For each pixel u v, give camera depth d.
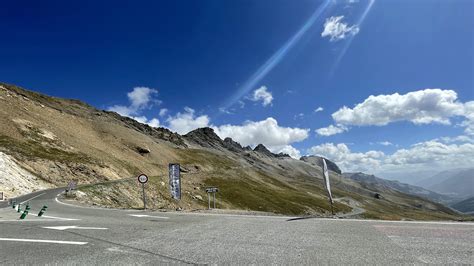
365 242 10.08
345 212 182.75
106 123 180.88
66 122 134.88
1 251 9.52
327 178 22.38
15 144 71.06
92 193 52.50
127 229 13.19
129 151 149.12
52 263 8.12
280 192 184.88
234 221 15.46
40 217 18.75
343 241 10.29
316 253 8.73
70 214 20.53
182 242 10.35
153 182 84.75
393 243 9.87
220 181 155.38
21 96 132.50
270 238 10.88
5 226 14.55
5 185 47.16
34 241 10.90
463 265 7.53
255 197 141.88
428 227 12.80
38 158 69.44
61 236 11.79
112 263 8.02
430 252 8.71
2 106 96.56
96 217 18.33
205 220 15.98
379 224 13.87
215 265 7.73
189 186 115.56
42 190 53.00
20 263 8.21
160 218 17.20
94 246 9.95
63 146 90.44
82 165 79.50
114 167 96.50
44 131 92.81
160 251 9.16
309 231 12.26
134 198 63.97
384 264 7.63
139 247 9.72
